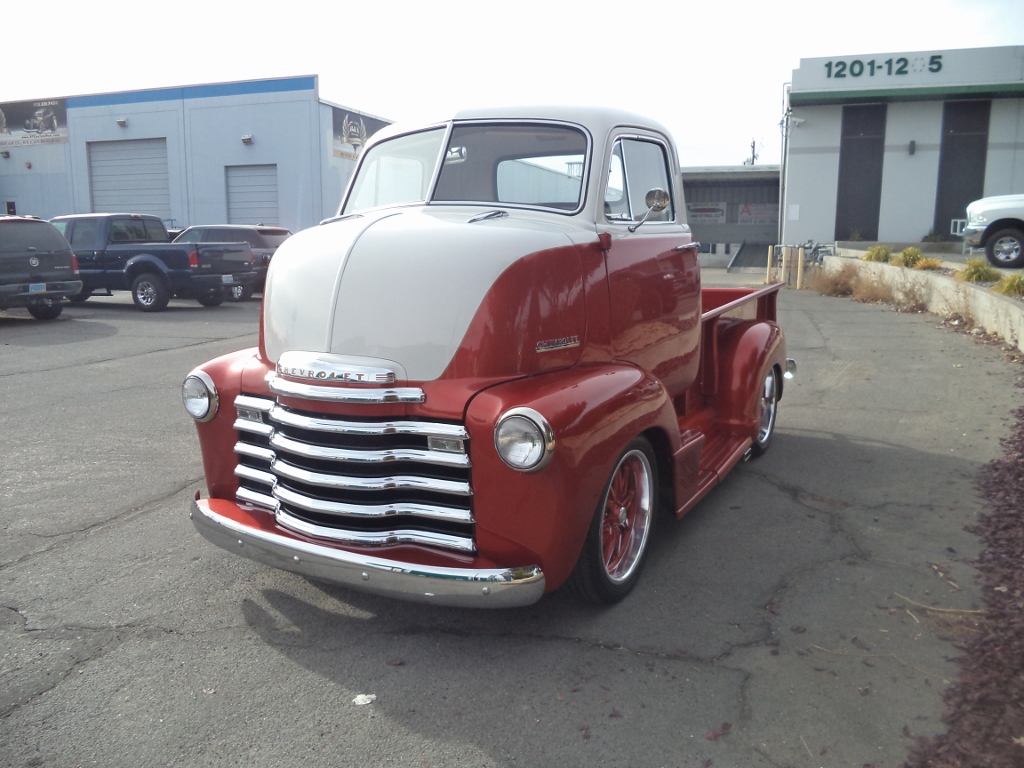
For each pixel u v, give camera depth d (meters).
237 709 2.89
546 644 3.31
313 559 3.16
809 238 28.33
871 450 5.95
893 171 27.41
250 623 3.51
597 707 2.87
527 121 3.98
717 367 5.30
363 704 2.91
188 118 28.09
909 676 3.03
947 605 3.58
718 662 3.16
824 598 3.68
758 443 5.68
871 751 2.62
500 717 2.83
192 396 3.64
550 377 3.29
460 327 3.13
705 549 4.24
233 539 3.42
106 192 29.95
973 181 26.97
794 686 2.98
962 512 4.70
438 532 3.16
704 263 36.97
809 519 4.65
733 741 2.68
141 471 5.65
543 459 2.91
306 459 3.26
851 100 26.78
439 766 2.58
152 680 3.08
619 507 3.65
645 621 3.48
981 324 10.83
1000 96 26.14
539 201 3.89
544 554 3.07
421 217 3.62
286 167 27.36
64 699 2.96
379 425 3.09
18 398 7.93
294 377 3.22
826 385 8.13
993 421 6.55
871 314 13.54
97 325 13.70
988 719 2.75
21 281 13.53
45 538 4.46
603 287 3.67
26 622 3.53
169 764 2.60
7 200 31.08
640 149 4.29
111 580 3.94
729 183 38.09
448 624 3.49
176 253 15.98
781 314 13.70
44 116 29.88
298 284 3.47
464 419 3.04
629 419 3.37
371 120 30.16
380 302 3.23
